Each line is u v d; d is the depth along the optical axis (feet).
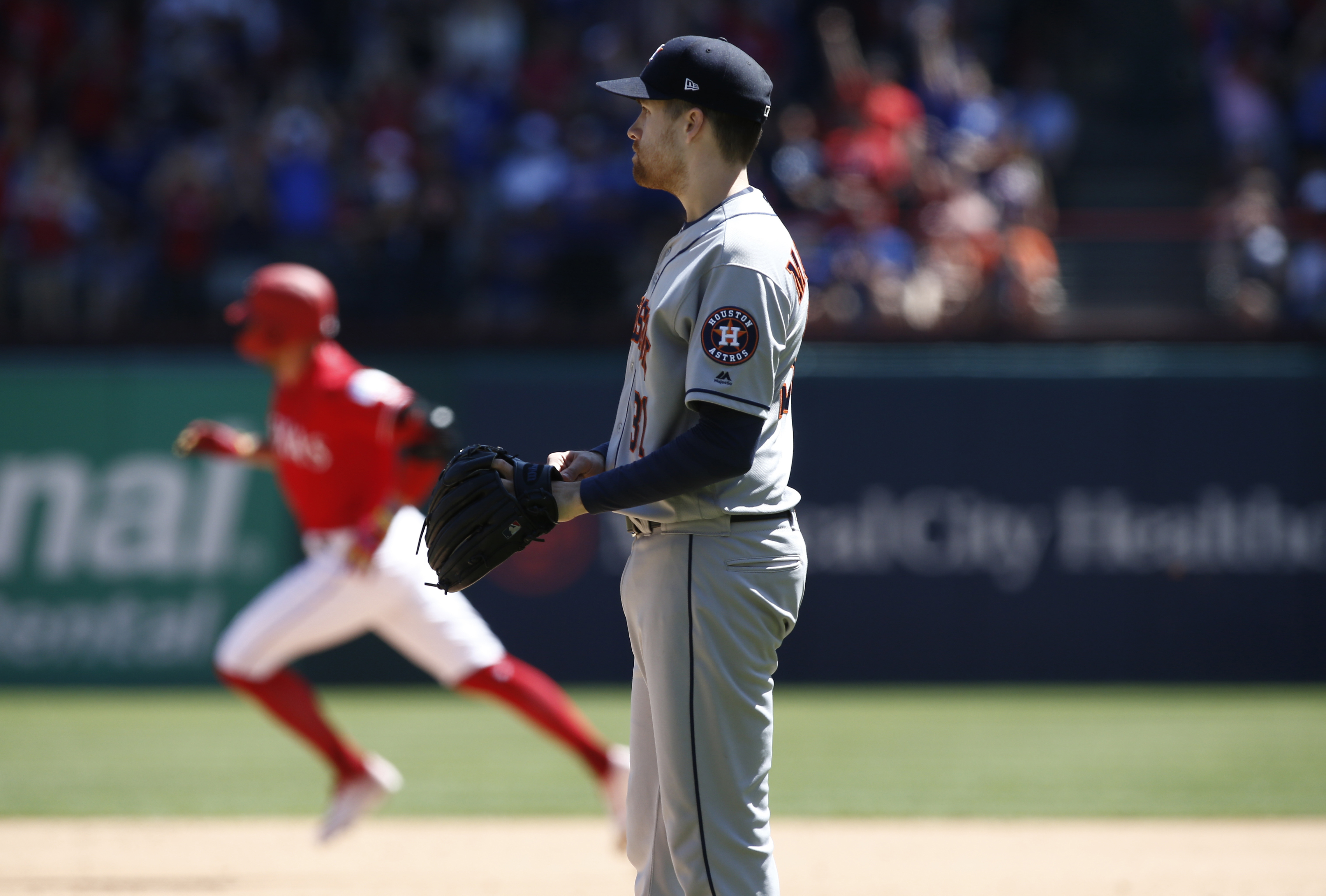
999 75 179.93
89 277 142.31
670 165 35.78
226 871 60.64
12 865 61.98
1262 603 127.03
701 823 34.76
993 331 131.13
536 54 167.02
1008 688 127.44
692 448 32.81
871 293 139.23
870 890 56.18
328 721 65.57
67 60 162.30
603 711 113.29
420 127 158.51
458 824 73.41
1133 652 127.34
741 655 34.76
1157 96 177.68
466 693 66.90
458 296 142.20
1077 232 150.10
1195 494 127.85
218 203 148.46
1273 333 130.00
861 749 98.22
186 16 164.96
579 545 127.34
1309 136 165.99
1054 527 128.16
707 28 166.20
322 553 66.85
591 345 132.77
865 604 128.36
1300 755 95.50
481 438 130.00
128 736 105.09
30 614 126.62
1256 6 176.35
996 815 75.25
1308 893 55.42
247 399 127.34
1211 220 148.56
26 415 127.03
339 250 143.23
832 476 129.08
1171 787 83.56
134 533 126.82
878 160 148.36
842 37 164.86
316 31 173.17
